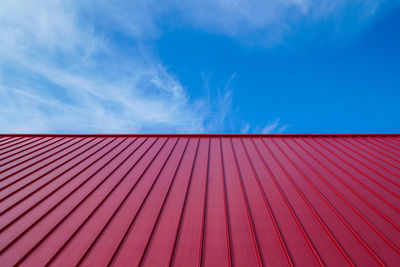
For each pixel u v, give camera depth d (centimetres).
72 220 388
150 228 356
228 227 355
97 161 670
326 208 399
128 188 495
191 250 308
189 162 639
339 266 275
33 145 850
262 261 287
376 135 857
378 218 365
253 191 468
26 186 529
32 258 307
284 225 356
